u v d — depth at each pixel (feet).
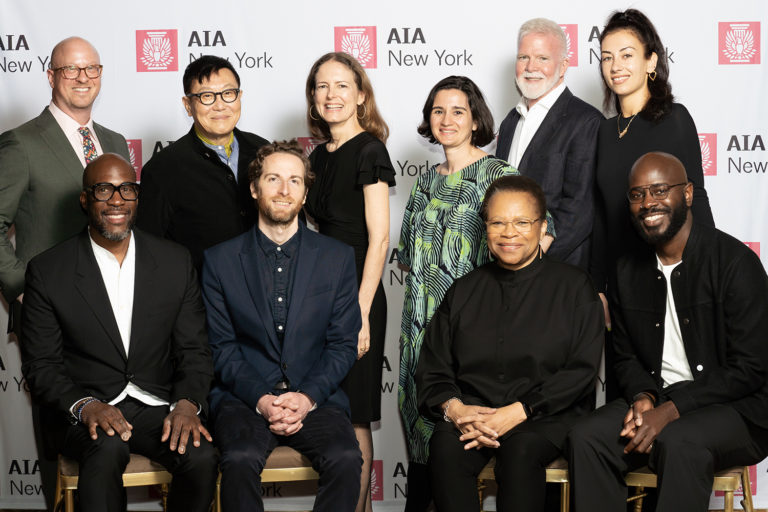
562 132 10.09
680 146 9.52
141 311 8.77
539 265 8.96
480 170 9.71
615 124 9.90
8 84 11.87
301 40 11.81
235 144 10.23
